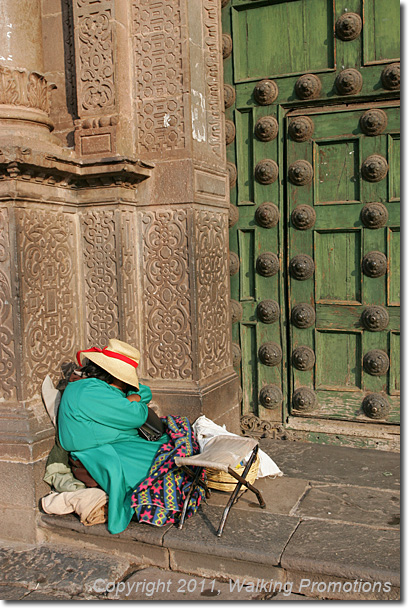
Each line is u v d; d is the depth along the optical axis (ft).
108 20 11.83
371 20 12.94
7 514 10.35
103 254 12.12
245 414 14.82
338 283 13.82
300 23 13.65
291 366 14.37
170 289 12.54
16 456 10.18
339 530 9.39
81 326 12.34
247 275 14.74
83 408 10.05
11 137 10.44
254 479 10.90
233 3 14.10
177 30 12.07
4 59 11.02
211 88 13.76
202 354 12.78
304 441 14.15
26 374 10.53
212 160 13.43
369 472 12.00
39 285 10.96
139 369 12.94
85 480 10.21
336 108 13.44
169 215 12.41
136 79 12.47
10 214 10.28
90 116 12.16
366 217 13.21
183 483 10.13
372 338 13.55
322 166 13.74
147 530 9.50
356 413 13.78
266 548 8.81
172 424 11.12
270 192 14.28
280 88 13.96
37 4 11.57
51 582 8.93
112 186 11.92
